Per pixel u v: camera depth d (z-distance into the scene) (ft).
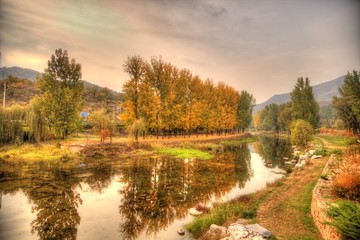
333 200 33.12
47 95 110.63
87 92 458.50
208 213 46.11
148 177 76.13
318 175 62.54
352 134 146.82
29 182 64.18
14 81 360.28
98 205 50.60
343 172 39.60
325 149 100.48
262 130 512.22
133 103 144.46
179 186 67.21
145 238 36.73
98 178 71.72
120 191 60.70
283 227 33.04
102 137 124.16
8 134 105.60
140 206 51.03
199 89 216.95
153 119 152.76
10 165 81.05
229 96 291.58
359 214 23.43
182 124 187.32
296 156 115.34
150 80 165.37
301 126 136.26
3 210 45.62
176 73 192.03
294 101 190.60
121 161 99.81
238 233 29.66
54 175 72.13
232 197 57.82
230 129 324.19
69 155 96.17
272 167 98.99
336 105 161.79
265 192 54.29
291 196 48.47
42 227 39.47
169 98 172.35
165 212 48.06
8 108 109.91
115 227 40.60
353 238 22.30
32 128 108.06
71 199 53.31
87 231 38.75
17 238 35.42
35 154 94.07
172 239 36.22
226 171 89.51
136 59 143.02
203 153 130.52
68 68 118.93
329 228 26.78
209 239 31.86
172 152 127.24
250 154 142.82
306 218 35.88
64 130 111.96
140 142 138.21
